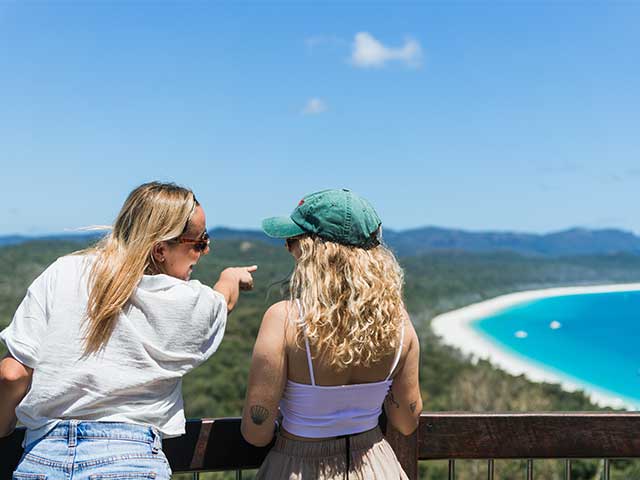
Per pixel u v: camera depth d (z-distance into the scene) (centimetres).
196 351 146
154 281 143
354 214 149
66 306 139
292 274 149
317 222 150
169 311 142
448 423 188
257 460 178
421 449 188
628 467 727
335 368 146
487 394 2483
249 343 2625
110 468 134
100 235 151
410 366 157
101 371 137
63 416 138
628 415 192
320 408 148
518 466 945
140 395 141
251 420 149
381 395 154
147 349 141
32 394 137
